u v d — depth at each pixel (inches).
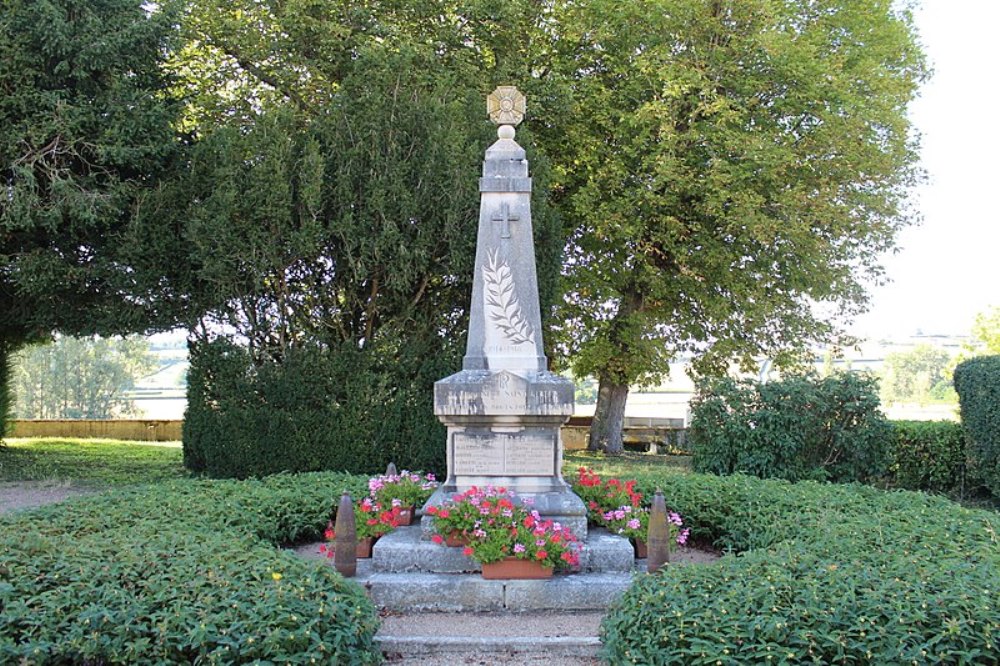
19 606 197.8
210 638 192.5
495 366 326.0
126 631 194.2
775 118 783.7
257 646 193.6
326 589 224.4
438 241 564.1
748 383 526.6
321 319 590.2
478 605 280.2
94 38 563.2
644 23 768.9
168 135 592.4
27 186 544.7
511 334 327.9
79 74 557.9
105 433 1164.5
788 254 780.0
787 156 705.0
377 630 242.5
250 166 565.9
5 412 850.8
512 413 310.3
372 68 592.7
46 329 645.9
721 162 707.4
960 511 324.8
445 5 732.0
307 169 550.0
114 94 574.6
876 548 261.0
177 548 251.0
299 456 557.0
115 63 577.9
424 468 564.1
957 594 201.3
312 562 245.3
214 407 573.6
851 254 837.2
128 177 600.4
